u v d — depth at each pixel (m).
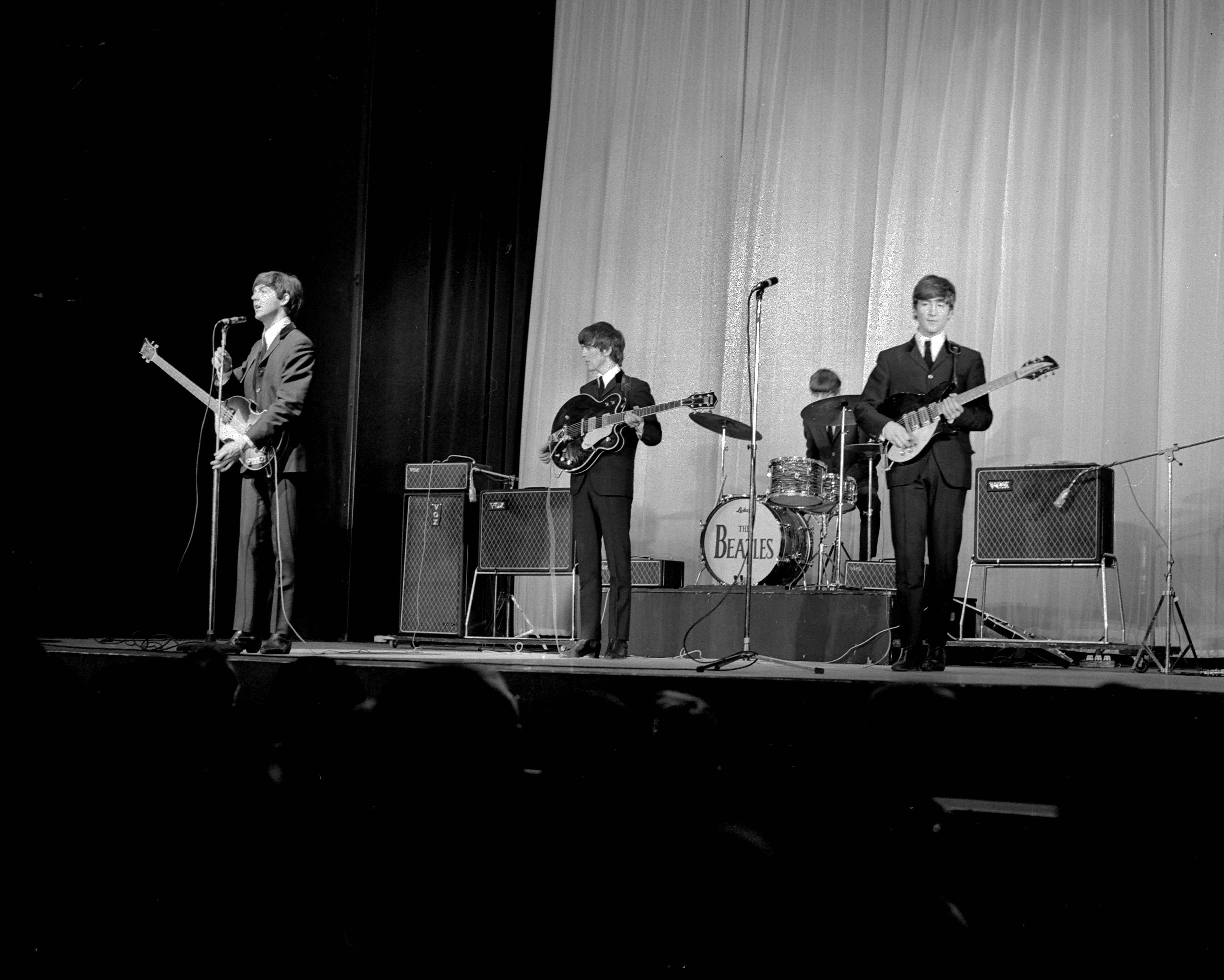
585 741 3.83
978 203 6.67
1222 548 6.02
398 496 7.39
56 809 3.87
